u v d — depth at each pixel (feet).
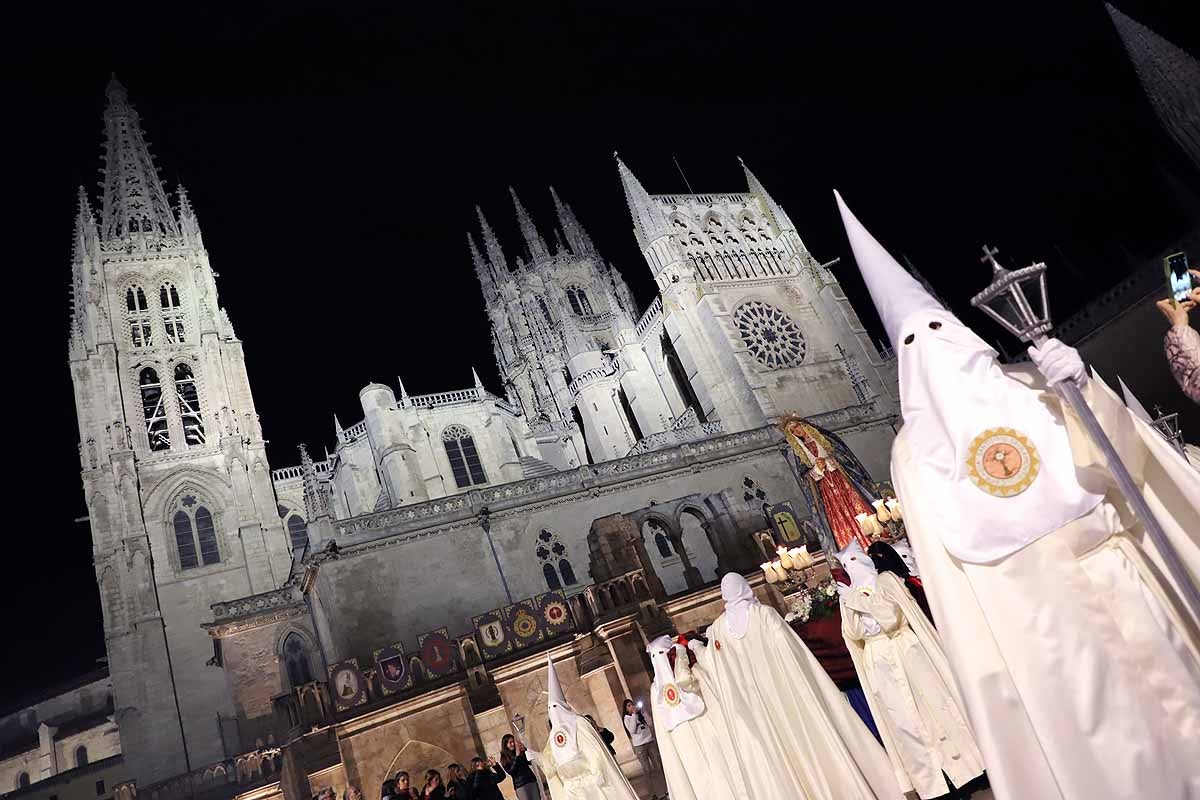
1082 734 13.07
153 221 244.83
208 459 208.95
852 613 31.63
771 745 30.76
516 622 103.96
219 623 153.38
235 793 147.54
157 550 192.65
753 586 104.06
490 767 71.00
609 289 283.59
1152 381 137.18
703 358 207.41
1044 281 13.75
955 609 14.57
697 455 166.30
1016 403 14.60
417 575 132.87
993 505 14.21
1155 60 198.08
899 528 72.79
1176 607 13.52
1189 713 12.81
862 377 201.36
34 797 200.75
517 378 276.82
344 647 123.54
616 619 97.86
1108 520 13.94
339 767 89.15
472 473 208.64
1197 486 13.53
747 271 220.23
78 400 204.64
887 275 16.39
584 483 153.28
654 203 224.74
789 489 167.84
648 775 69.21
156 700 172.35
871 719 39.70
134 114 266.77
